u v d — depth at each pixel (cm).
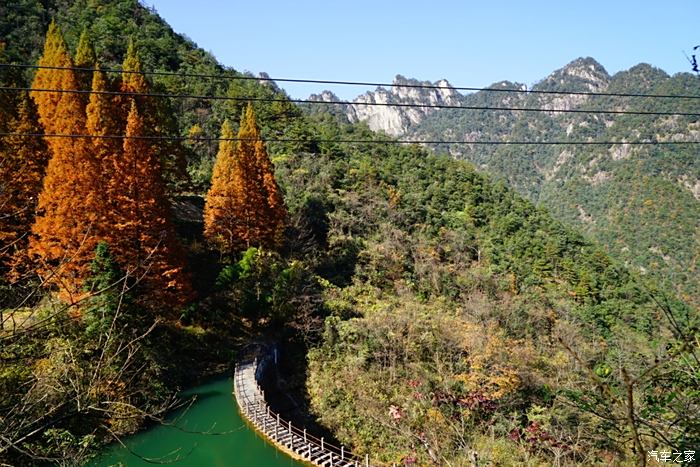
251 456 2047
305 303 3198
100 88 2772
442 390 2225
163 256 2631
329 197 5331
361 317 3347
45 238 2295
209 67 7925
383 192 6059
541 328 3700
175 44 8106
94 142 2588
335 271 4341
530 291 4931
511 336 3447
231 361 2894
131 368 2003
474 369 2484
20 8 6356
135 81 3466
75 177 2386
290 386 2798
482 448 1377
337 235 4738
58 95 3019
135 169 2617
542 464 1184
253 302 3266
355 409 2411
